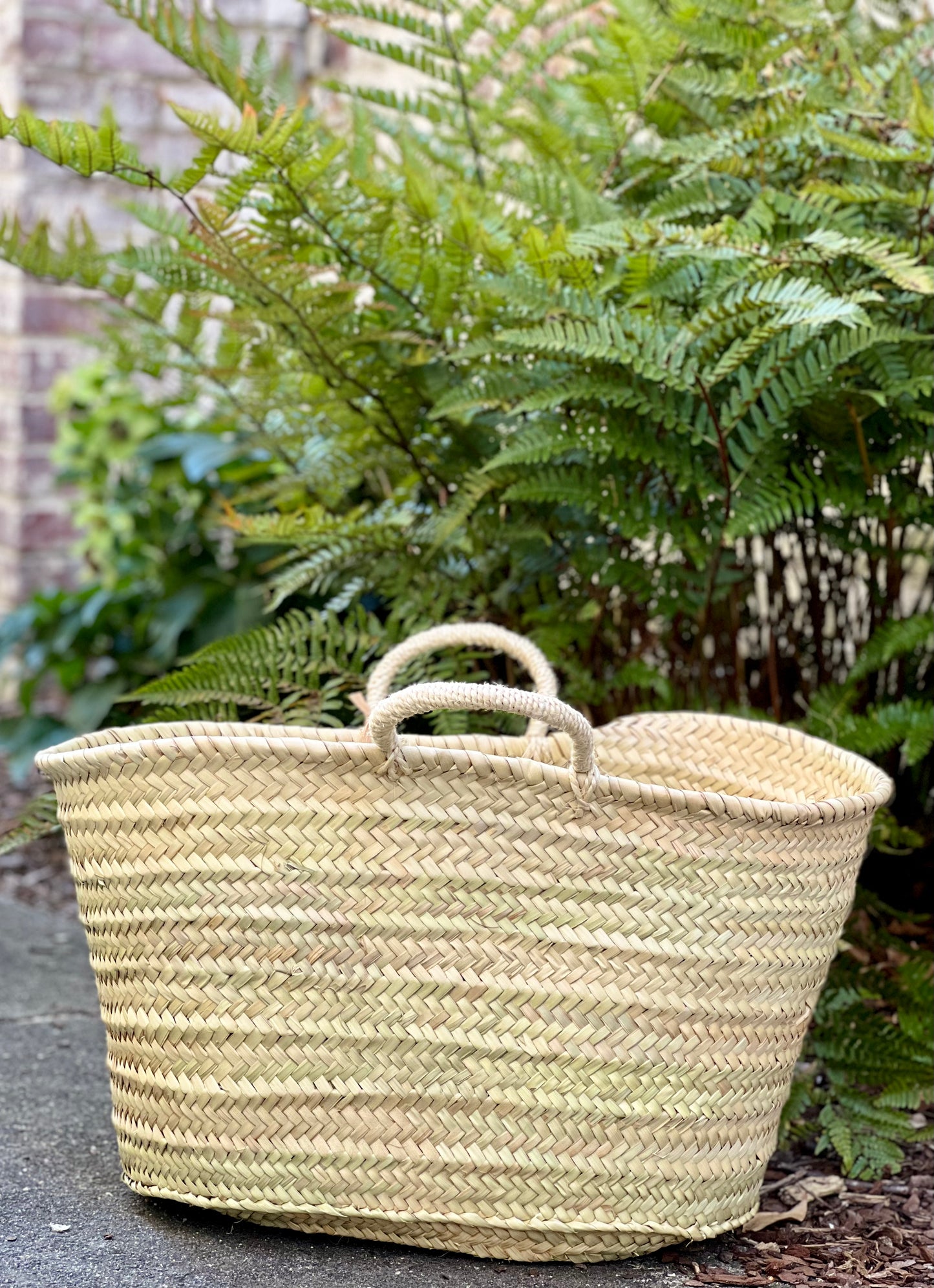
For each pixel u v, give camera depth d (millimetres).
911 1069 1531
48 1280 1150
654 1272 1230
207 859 1174
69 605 2875
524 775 1141
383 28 3162
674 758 1567
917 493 1705
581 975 1175
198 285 1830
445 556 1849
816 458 1750
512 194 1929
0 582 3537
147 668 2742
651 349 1524
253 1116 1193
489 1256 1226
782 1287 1211
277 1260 1205
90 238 1872
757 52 1836
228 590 2592
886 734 1653
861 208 1763
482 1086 1177
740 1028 1233
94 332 3422
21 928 2258
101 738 1334
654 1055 1197
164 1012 1209
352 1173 1187
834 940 1318
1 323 3439
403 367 1787
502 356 1795
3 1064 1673
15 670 3531
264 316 1724
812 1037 1594
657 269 1677
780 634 2027
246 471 2518
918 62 1929
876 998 1634
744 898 1210
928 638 1682
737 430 1652
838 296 1581
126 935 1222
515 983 1167
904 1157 1504
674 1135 1216
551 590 1921
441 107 2092
